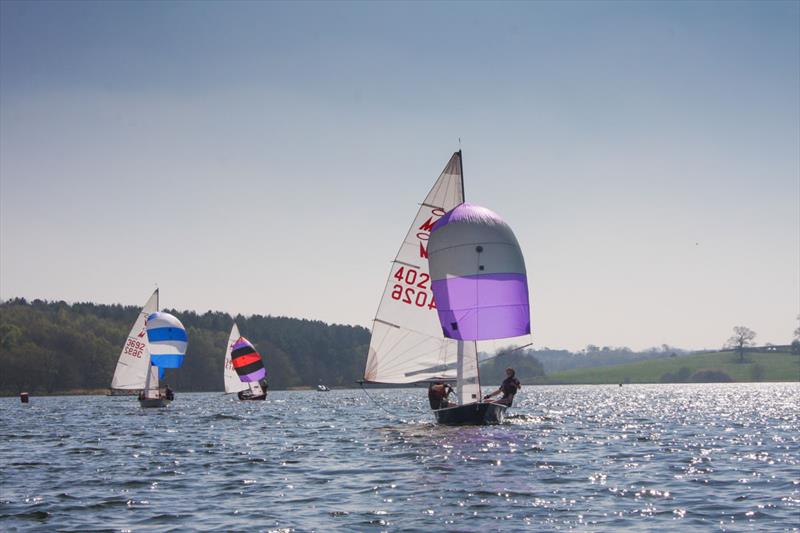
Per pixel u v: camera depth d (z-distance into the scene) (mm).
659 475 24766
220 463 28359
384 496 20953
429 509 19156
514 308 36500
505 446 32750
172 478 24609
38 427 49656
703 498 20609
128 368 80938
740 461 28688
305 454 30953
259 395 99688
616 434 41438
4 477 25031
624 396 139750
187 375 190750
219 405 88500
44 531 17078
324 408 79438
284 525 17516
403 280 39094
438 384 39500
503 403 41031
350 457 29609
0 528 17406
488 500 20281
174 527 17406
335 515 18547
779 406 89062
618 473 25109
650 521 17797
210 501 20469
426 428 43438
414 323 39000
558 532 16766
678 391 184000
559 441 35656
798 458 29734
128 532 16953
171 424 51562
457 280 36656
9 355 156875
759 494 21188
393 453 30578
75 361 168125
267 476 24859
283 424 50812
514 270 36562
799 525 17344
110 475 25359
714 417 62781
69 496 21328
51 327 174000
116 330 196000
